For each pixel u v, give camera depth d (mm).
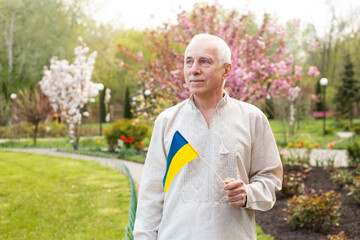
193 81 1513
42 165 10766
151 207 1567
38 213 5664
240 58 7859
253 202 1366
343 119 29562
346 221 4949
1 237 4609
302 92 18297
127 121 14977
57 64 17812
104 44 33344
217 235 1373
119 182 7957
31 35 28219
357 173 8008
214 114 1529
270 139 1554
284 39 8742
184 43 8031
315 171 8688
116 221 5090
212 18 7840
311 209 4543
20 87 27594
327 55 39812
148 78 9242
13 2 28328
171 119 1607
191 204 1426
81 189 7340
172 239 1422
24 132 22328
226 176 1451
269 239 4309
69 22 30359
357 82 30094
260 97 8188
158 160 1610
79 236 4539
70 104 17422
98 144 17672
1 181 8297
